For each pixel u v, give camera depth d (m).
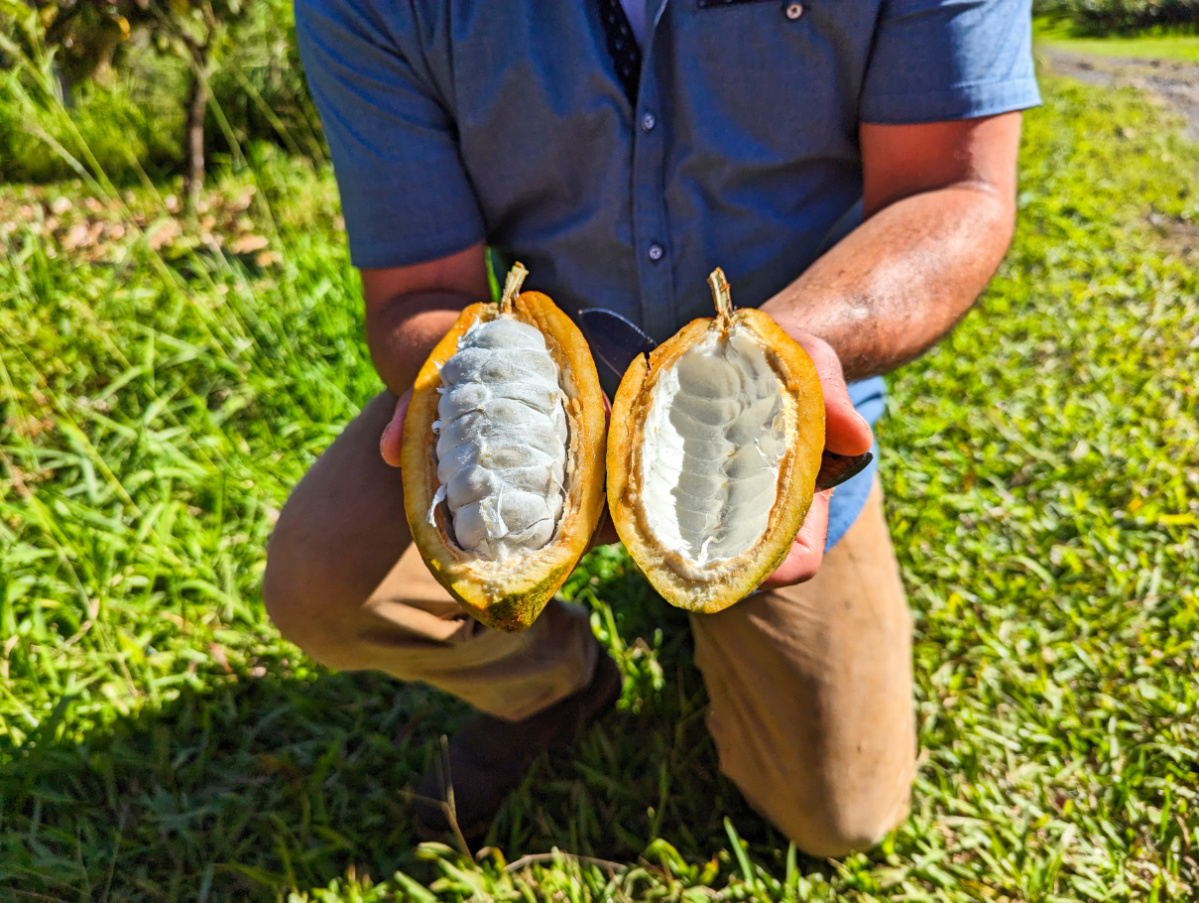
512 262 0.79
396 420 0.54
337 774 0.88
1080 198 1.82
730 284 0.74
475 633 0.75
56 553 1.02
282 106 2.11
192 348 1.25
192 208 1.74
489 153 0.72
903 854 0.82
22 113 1.29
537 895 0.81
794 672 0.74
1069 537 1.07
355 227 0.74
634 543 0.50
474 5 0.66
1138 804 0.83
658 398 0.52
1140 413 1.23
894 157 0.68
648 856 0.83
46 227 1.66
